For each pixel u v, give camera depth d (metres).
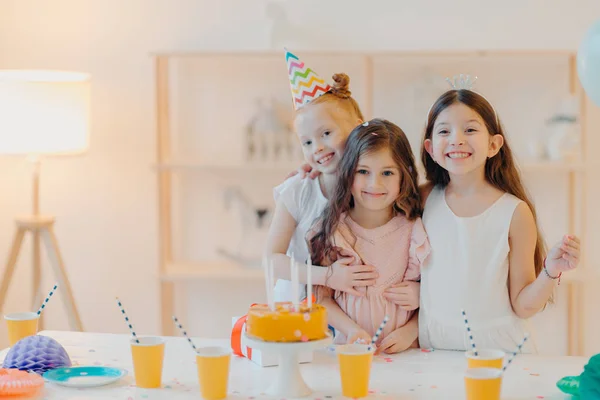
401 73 3.26
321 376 1.53
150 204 3.39
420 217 1.81
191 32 3.31
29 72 3.12
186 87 3.33
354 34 3.25
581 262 3.17
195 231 3.40
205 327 3.42
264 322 1.38
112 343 1.76
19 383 1.38
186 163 3.14
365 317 1.76
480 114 1.70
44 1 3.35
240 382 1.49
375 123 1.74
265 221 3.34
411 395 1.40
